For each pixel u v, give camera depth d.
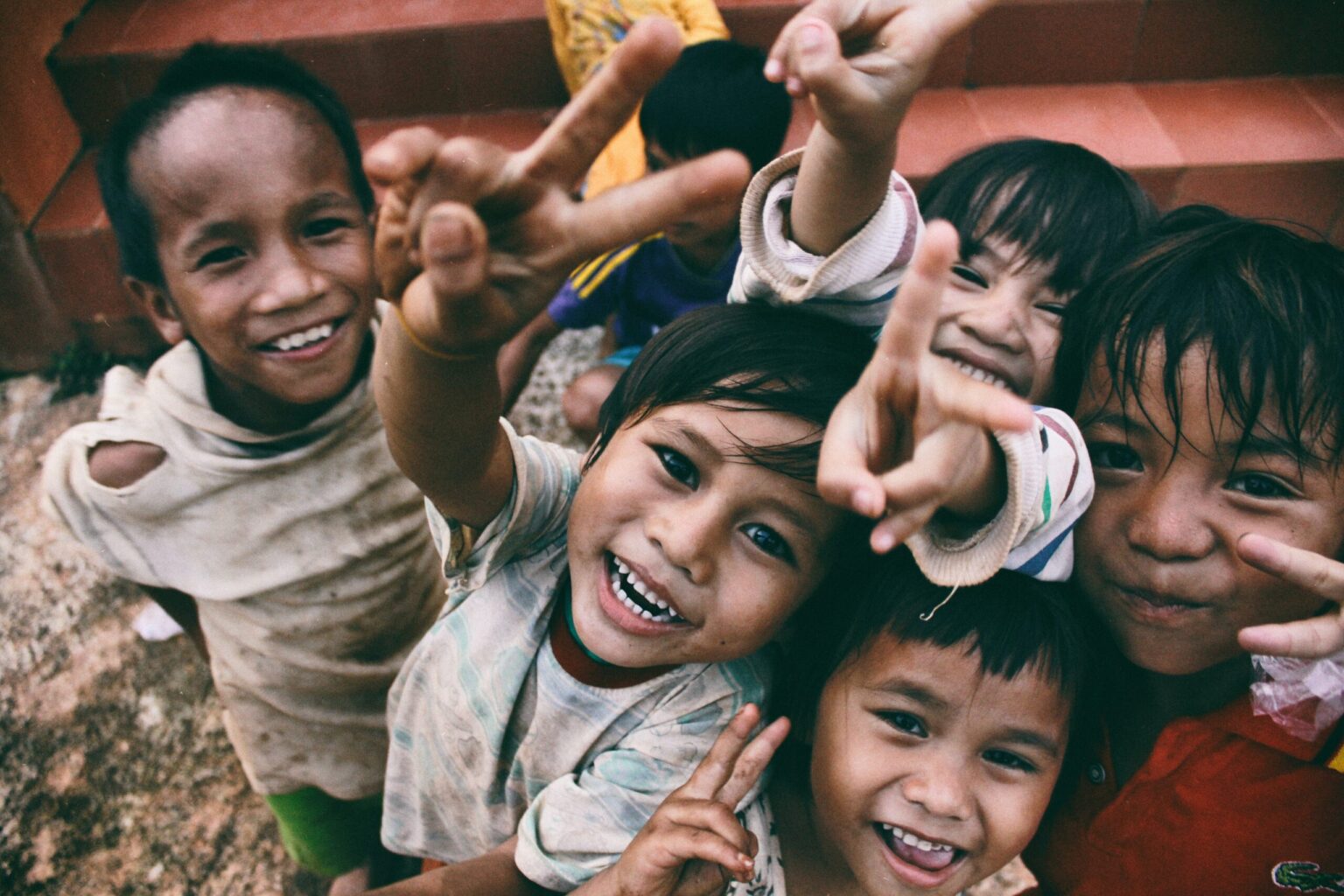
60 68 2.87
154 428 1.40
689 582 0.91
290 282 1.21
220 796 2.10
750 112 1.99
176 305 1.29
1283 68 3.07
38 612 2.38
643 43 0.58
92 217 2.74
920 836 1.00
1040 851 1.31
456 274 0.61
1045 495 0.83
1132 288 0.98
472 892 1.07
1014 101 3.03
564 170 0.62
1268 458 0.91
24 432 2.76
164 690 2.26
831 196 0.85
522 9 2.98
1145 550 0.95
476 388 0.79
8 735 2.17
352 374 1.41
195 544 1.48
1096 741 1.17
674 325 1.01
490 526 1.00
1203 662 1.01
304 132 1.21
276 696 1.65
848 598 1.02
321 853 1.88
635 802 1.03
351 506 1.50
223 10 3.03
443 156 0.61
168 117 1.16
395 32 2.94
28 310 2.82
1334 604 0.97
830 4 0.75
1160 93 3.05
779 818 1.18
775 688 1.13
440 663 1.17
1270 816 1.09
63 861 1.99
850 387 0.90
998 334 1.28
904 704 0.99
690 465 0.92
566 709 1.07
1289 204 2.90
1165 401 0.92
